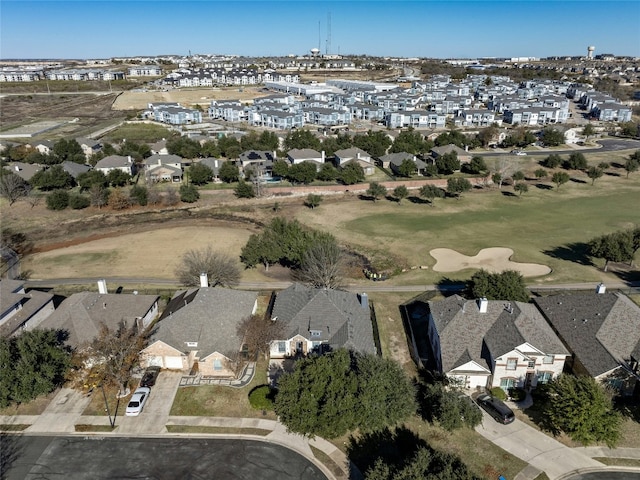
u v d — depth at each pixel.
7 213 116.62
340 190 135.00
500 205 123.69
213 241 100.00
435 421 48.56
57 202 118.00
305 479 42.03
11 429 47.50
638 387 51.34
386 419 45.69
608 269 85.12
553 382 49.47
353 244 98.62
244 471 42.78
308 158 151.62
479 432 47.34
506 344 52.72
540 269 85.56
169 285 79.75
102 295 65.56
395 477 35.41
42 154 156.25
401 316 69.81
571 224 109.38
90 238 102.69
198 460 43.94
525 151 177.00
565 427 45.09
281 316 62.38
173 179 142.88
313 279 75.31
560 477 42.25
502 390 52.69
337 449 45.41
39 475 42.19
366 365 48.25
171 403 51.31
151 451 44.94
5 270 86.75
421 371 57.00
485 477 41.94
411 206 123.56
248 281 80.94
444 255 92.44
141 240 101.06
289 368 57.19
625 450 45.06
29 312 64.19
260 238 87.25
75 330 59.12
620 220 111.44
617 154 171.75
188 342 56.59
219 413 49.94
